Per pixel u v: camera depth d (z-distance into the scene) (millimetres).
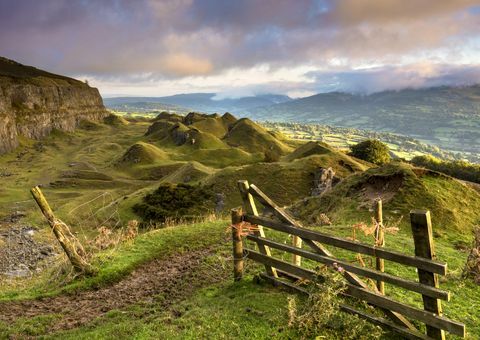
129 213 67500
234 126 187750
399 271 12930
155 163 134875
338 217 26812
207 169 97750
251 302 9859
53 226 14547
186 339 8406
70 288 13477
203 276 13820
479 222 24891
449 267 14859
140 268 15477
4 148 183750
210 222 22625
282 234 19203
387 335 7984
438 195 26625
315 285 9172
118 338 8867
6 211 82375
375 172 31188
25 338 9836
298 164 76875
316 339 7922
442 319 7121
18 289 15383
